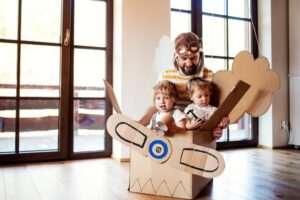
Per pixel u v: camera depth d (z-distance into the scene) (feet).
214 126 4.20
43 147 7.00
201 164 3.76
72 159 7.12
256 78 4.30
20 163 6.64
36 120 6.92
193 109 4.37
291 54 9.55
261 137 9.65
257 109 4.26
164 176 4.15
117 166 6.37
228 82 4.45
